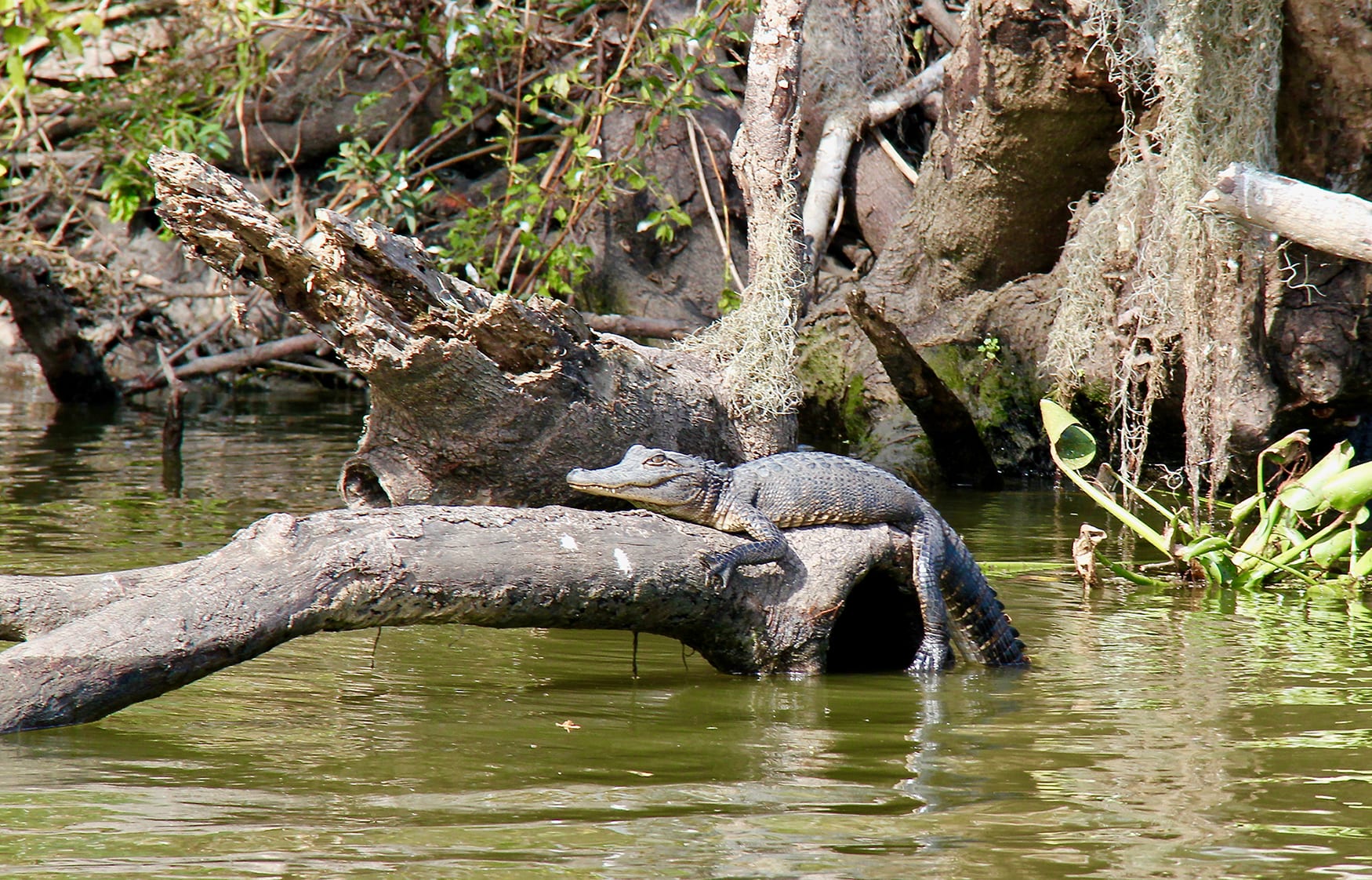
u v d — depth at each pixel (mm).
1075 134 16984
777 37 12078
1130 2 14562
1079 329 15438
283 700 7820
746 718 7566
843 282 21078
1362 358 13867
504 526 7820
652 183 20625
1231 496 15188
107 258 26578
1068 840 5586
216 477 16734
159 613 7059
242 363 24250
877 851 5445
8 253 23047
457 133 24250
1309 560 12000
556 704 7879
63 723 6953
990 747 6973
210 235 9500
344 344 9805
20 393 25719
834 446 18531
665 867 5254
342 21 23734
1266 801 6109
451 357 9594
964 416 16688
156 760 6559
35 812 5789
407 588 7414
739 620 8531
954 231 18562
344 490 10516
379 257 9750
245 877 5117
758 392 11500
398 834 5590
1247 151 12172
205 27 23859
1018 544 13328
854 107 21297
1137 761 6738
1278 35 12086
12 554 11750
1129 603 10961
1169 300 13633
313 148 25844
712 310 22312
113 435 20641
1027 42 16359
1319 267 13516
